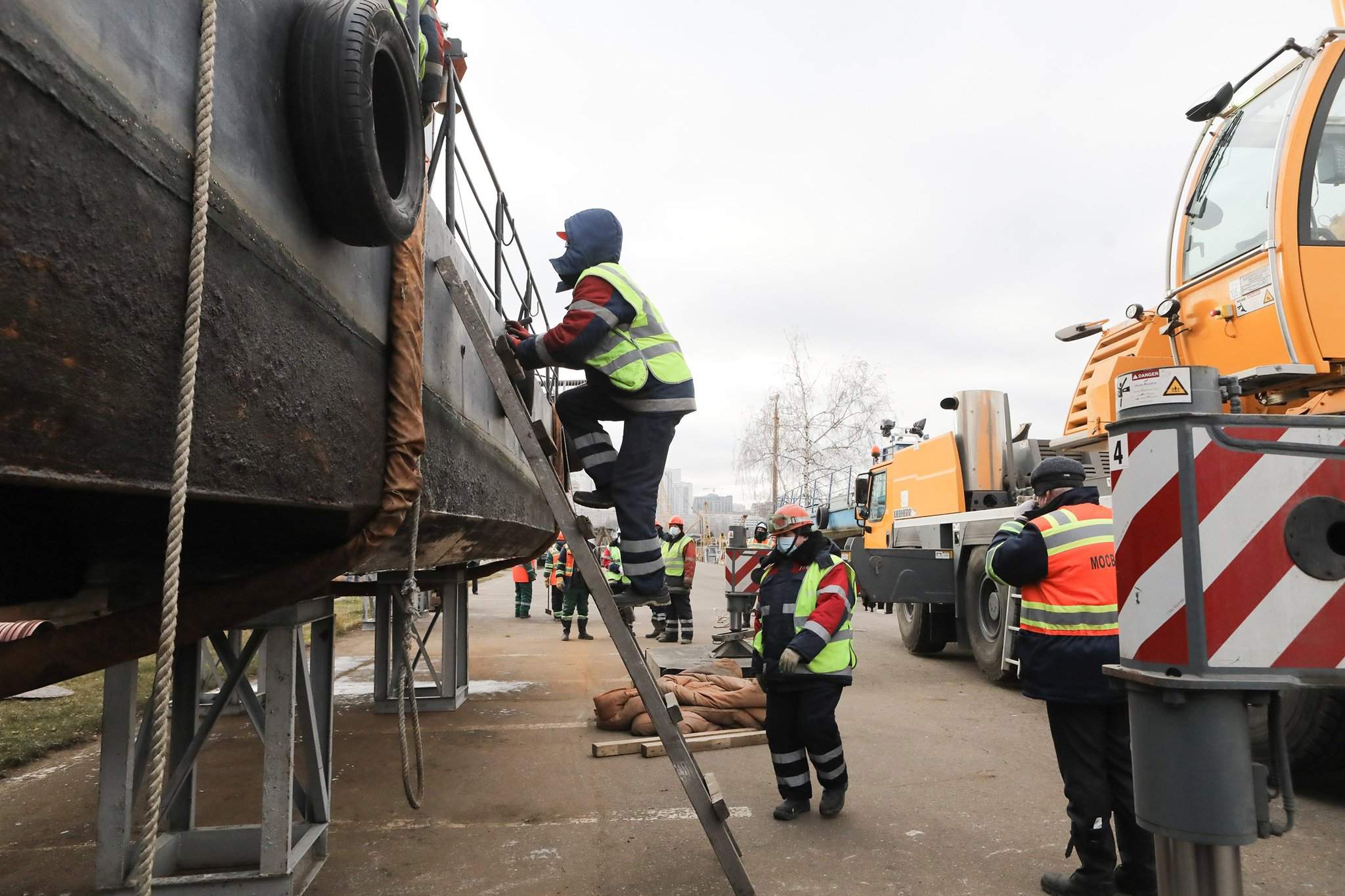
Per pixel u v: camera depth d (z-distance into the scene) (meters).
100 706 7.37
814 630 4.41
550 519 6.16
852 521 17.00
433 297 2.66
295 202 1.52
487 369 3.06
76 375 0.93
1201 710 1.79
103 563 2.12
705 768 5.69
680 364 3.56
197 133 1.15
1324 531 1.82
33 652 1.55
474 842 4.29
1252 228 5.04
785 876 3.80
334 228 1.64
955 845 4.14
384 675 7.58
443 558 3.54
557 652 11.64
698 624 15.16
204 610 1.74
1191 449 1.83
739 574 9.76
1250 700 1.79
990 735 6.40
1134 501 1.92
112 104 1.00
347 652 12.20
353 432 1.82
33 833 4.43
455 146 3.41
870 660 10.30
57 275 0.90
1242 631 1.79
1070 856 3.90
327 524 1.92
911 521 10.73
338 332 1.74
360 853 4.14
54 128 0.90
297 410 1.52
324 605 4.19
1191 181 5.69
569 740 6.49
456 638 7.86
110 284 0.99
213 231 1.22
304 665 3.97
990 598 8.51
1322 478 1.83
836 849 4.11
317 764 4.03
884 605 10.84
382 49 1.63
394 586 7.30
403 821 4.62
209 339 1.21
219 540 1.92
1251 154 5.14
